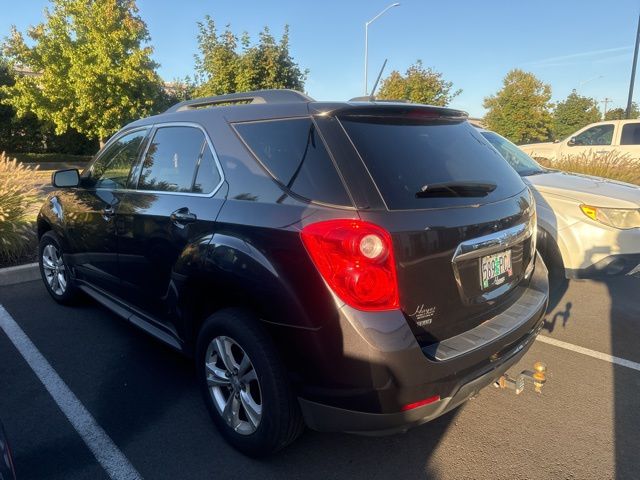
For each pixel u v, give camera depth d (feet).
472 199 8.50
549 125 92.58
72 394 10.89
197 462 8.77
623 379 11.84
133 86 68.13
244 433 8.68
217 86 53.62
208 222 8.98
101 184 13.24
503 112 92.53
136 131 12.45
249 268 7.90
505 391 11.28
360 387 7.08
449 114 10.01
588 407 10.63
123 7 68.85
